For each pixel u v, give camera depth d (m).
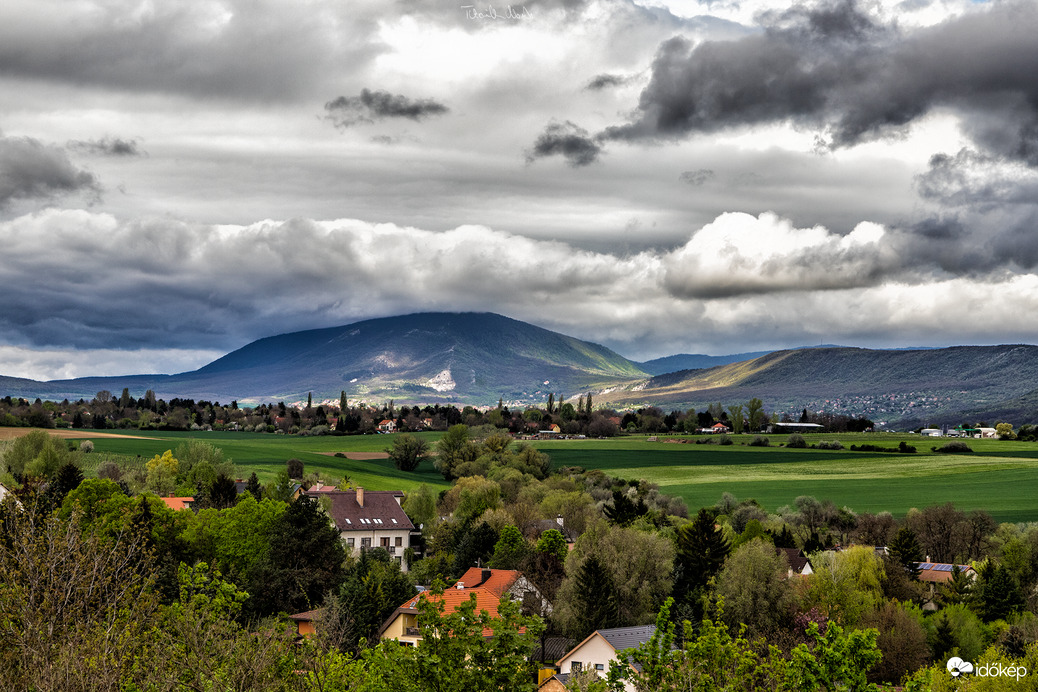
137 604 31.66
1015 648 86.75
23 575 31.86
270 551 102.06
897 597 109.62
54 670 27.19
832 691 28.42
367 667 32.19
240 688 29.36
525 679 29.55
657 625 30.66
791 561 126.06
